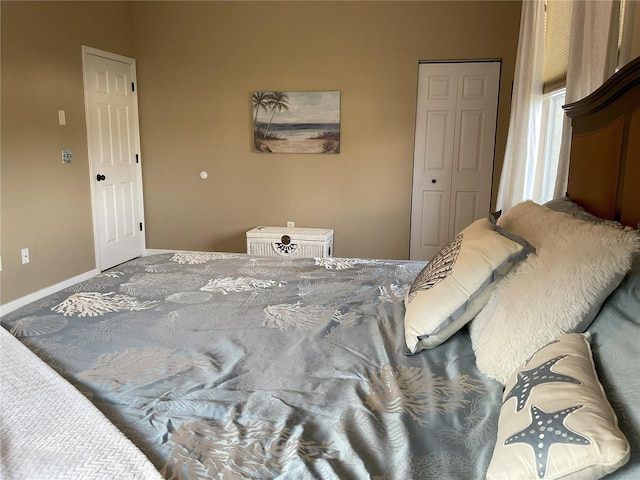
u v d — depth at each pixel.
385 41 4.27
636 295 1.02
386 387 1.19
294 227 4.69
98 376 1.21
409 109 4.33
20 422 0.96
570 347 0.98
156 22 4.60
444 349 1.40
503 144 4.22
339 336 1.48
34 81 3.58
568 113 2.04
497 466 0.80
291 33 4.39
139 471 0.83
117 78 4.48
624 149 1.50
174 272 2.19
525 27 3.15
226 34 4.50
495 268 1.35
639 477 0.72
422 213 4.49
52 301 1.75
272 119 4.53
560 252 1.22
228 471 0.86
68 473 0.82
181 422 1.02
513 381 1.00
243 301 1.80
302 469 0.86
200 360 1.30
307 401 1.11
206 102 4.64
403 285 2.04
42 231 3.72
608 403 0.82
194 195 4.84
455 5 4.12
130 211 4.79
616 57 1.86
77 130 4.03
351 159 4.49
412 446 0.94
